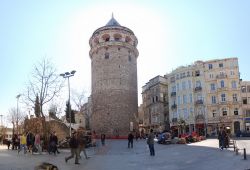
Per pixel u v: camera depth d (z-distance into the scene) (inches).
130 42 2583.7
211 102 2492.6
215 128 2425.0
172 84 2765.7
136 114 2488.9
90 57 2691.9
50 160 754.8
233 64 2468.0
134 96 2508.6
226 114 2406.5
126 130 2361.0
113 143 1557.6
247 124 2374.5
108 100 2389.3
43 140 1136.2
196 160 671.8
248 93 2443.4
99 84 2448.3
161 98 2881.4
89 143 1275.8
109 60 2442.2
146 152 985.5
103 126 2361.0
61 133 1670.8
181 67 2706.7
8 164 660.7
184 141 1400.1
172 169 543.5
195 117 2519.7
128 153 966.4
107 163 672.4
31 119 1647.4
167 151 984.3
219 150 911.7
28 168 585.3
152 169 551.2
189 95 2591.0
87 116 2625.5
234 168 512.4
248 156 695.1
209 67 2551.7
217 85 2476.6
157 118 2876.5
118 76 2418.8
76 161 670.5
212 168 530.3
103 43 2458.2
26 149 1059.3
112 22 2672.2
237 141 1443.2
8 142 1350.9
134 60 2598.4
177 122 2625.5
